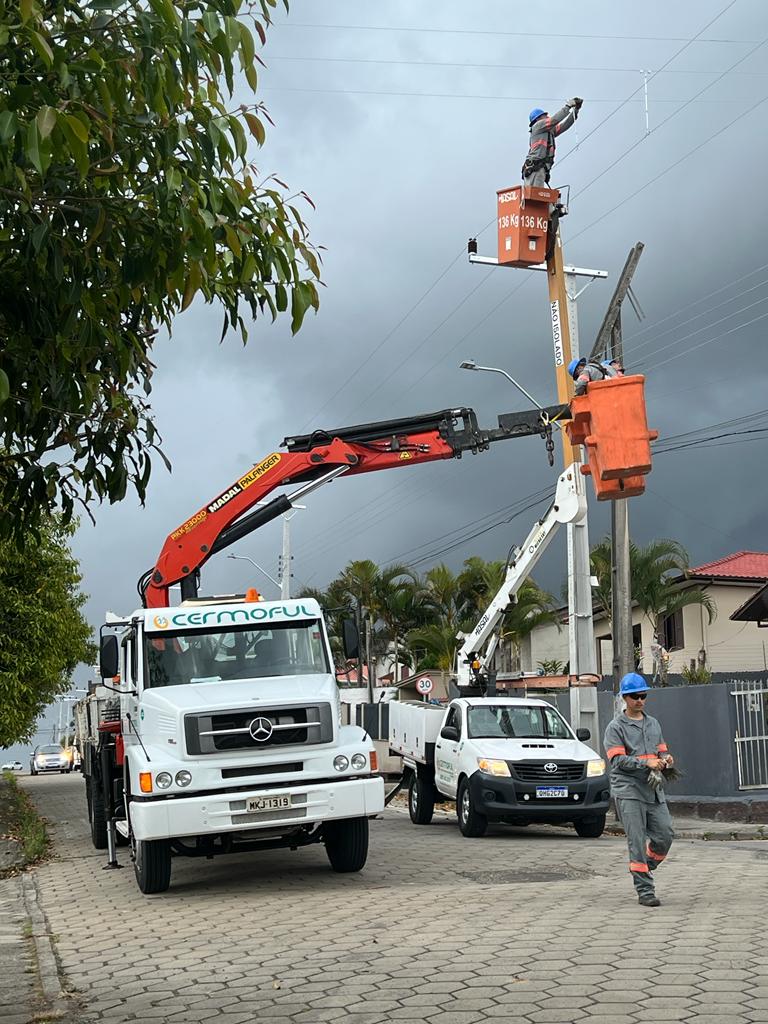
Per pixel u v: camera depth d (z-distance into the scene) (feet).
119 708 48.96
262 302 19.49
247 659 42.47
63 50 15.84
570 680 69.46
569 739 61.57
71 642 118.83
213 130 17.33
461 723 61.87
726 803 60.90
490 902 34.01
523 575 72.54
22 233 17.99
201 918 34.60
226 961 27.73
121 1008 23.73
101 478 22.09
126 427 21.90
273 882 41.65
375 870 43.73
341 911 33.86
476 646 74.28
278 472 53.57
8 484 22.11
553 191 66.59
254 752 39.24
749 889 34.94
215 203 17.69
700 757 64.18
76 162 14.93
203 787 38.68
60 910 38.70
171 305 20.86
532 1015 20.76
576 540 70.74
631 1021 20.02
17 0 15.79
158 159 17.65
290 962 26.96
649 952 25.62
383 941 28.63
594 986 22.67
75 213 18.26
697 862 42.93
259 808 38.52
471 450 55.26
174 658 42.01
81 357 19.74
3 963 29.73
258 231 18.75
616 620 68.54
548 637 167.94
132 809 39.78
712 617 128.88
